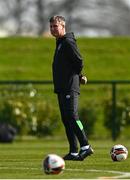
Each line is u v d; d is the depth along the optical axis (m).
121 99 46.53
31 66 65.88
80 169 23.52
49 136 47.53
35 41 72.00
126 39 72.12
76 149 26.36
